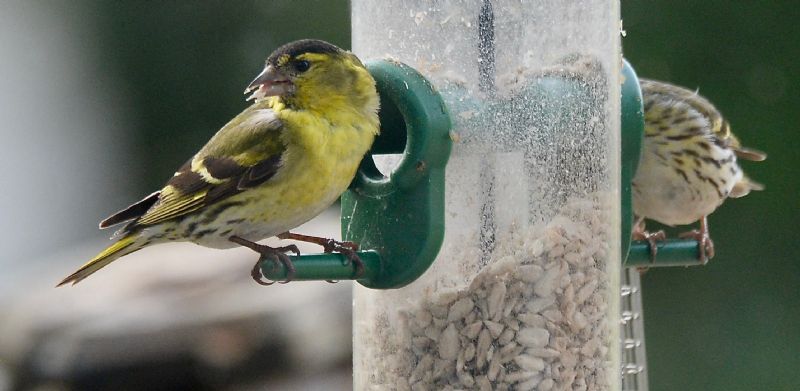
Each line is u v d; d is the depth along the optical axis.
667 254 10.32
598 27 8.98
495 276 8.55
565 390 8.57
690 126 11.48
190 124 19.36
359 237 8.79
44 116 21.09
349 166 8.77
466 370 8.55
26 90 21.25
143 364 13.74
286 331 13.90
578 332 8.65
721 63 16.55
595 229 8.82
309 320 14.05
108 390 13.73
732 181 11.82
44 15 21.22
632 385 11.53
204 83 19.25
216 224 9.06
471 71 8.70
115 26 19.98
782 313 16.19
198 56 19.27
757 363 16.02
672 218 11.82
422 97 8.48
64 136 20.89
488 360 8.52
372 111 8.78
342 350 14.18
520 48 8.72
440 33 8.79
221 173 9.01
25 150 21.08
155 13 19.55
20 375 13.97
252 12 18.94
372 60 8.96
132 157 19.78
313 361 14.01
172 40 19.45
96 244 19.20
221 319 13.84
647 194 11.73
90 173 20.55
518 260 8.57
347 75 8.82
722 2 16.53
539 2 8.76
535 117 8.69
